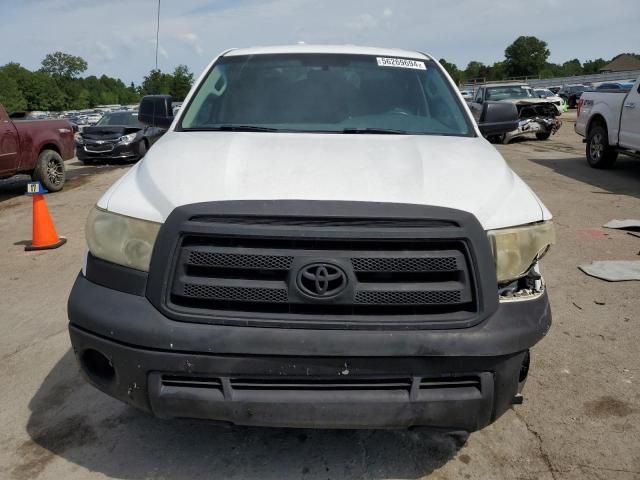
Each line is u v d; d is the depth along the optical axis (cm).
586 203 829
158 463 271
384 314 219
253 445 284
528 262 240
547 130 1744
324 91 358
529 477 262
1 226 777
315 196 228
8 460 274
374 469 267
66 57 14200
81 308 236
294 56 388
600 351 380
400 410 219
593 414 310
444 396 221
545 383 340
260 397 219
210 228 219
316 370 215
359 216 219
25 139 986
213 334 216
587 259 575
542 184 983
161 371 221
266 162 259
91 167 1528
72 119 5419
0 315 450
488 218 234
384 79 370
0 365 368
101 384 243
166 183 247
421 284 219
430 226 221
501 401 229
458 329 219
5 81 11075
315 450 280
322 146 286
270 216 219
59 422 304
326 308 218
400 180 243
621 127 1052
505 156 1395
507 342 221
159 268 224
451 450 280
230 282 218
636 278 509
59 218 810
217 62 393
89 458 275
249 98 356
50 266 577
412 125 340
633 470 266
